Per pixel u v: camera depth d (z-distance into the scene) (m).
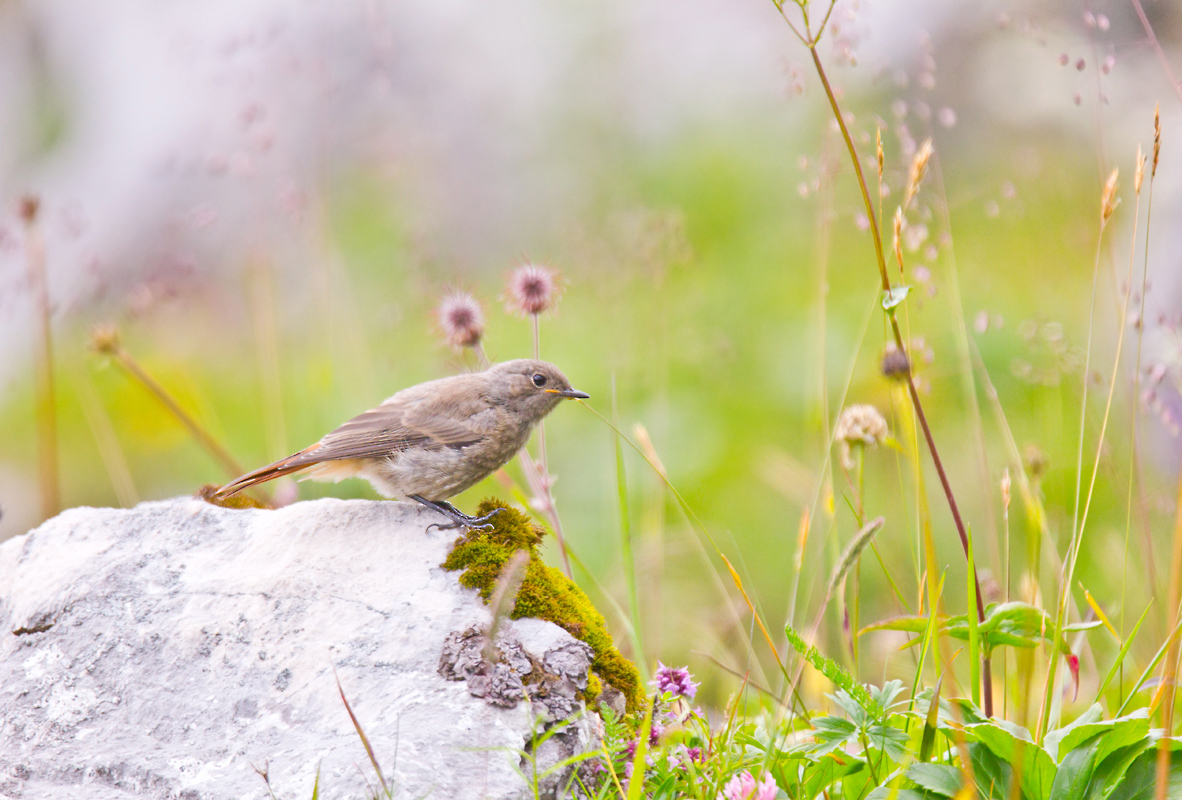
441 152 20.08
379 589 6.86
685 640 9.79
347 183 19.25
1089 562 10.01
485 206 19.78
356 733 5.96
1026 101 16.17
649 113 20.28
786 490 11.62
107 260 18.19
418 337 14.75
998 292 13.52
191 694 6.53
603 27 21.23
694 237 17.70
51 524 8.00
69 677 6.80
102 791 5.97
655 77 20.67
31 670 6.91
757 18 20.39
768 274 16.22
